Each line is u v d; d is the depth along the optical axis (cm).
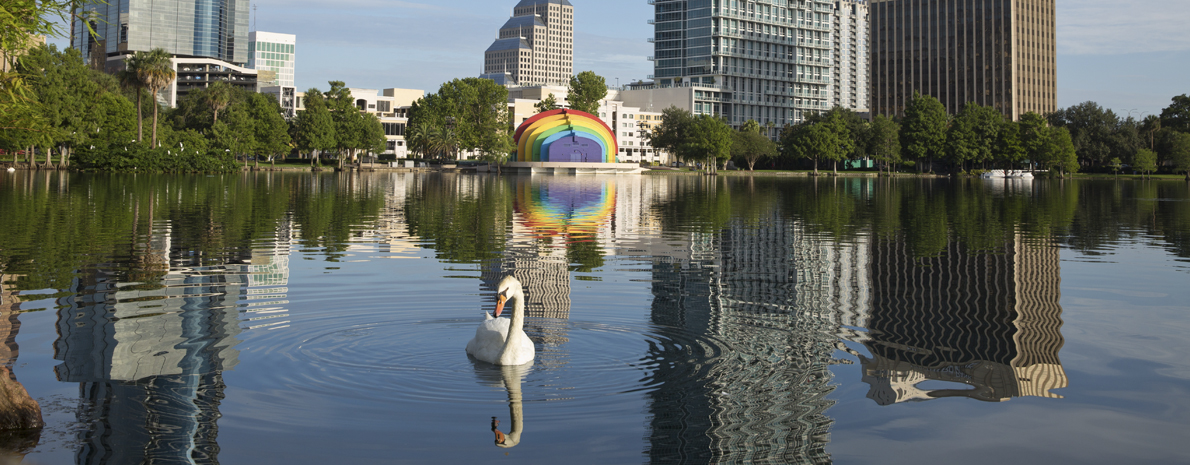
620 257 1838
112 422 676
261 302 1211
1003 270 1672
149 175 6944
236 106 10756
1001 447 642
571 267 1655
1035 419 710
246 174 8225
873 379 828
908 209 3869
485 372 838
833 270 1650
